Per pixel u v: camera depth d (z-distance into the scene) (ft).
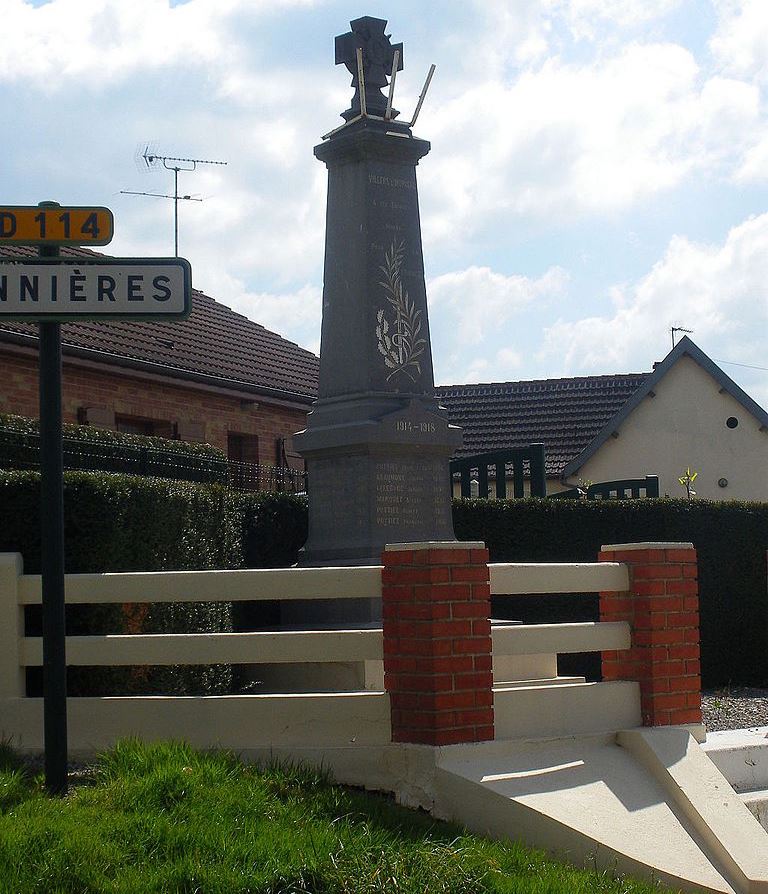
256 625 38.78
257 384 65.62
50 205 22.06
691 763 25.72
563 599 45.24
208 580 25.44
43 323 22.06
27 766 24.56
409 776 23.80
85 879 18.20
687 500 47.16
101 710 25.32
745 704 39.88
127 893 17.97
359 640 24.85
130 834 19.62
